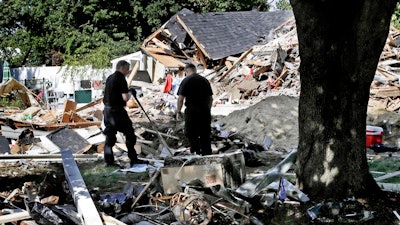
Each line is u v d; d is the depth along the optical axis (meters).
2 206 6.63
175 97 26.11
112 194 7.46
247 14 41.91
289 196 7.23
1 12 47.84
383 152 12.44
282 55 28.20
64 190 7.12
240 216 6.39
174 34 35.91
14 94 21.77
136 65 25.17
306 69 7.20
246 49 35.09
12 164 10.73
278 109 14.91
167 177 7.04
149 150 11.97
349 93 7.05
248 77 27.31
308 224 6.34
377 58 6.86
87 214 5.67
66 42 45.97
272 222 6.41
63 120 15.30
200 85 9.80
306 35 6.98
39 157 11.27
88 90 31.81
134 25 48.66
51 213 5.92
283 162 7.81
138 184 8.14
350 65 6.88
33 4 48.59
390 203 7.01
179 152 11.19
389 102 20.02
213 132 13.98
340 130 7.14
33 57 48.47
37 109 16.55
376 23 6.53
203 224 6.05
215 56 33.00
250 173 9.48
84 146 12.20
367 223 6.33
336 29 6.84
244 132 14.46
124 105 10.02
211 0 51.59
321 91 7.13
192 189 6.70
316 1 6.75
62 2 47.69
